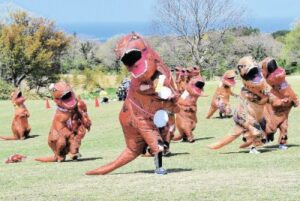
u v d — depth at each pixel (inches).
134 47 481.1
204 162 603.8
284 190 406.3
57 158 691.4
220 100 1131.9
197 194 406.9
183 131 832.9
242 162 582.9
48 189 465.4
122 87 1706.4
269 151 668.1
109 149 835.4
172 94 493.4
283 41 3555.6
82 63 3250.5
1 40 2805.1
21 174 584.4
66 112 680.4
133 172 540.4
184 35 3002.0
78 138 692.1
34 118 1353.3
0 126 1269.7
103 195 423.8
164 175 499.8
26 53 2810.0
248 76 629.0
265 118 655.1
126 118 509.4
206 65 2952.8
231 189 416.8
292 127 927.0
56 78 2864.2
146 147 522.9
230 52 3051.2
